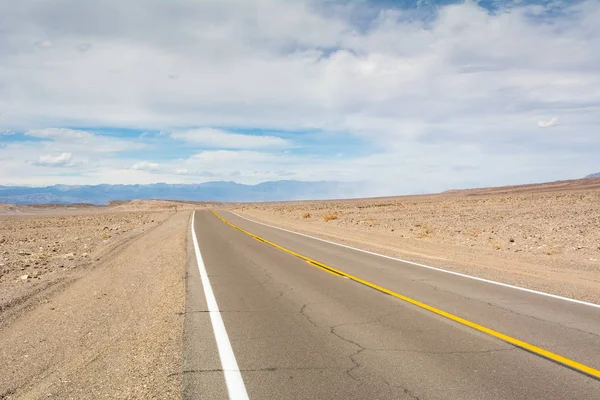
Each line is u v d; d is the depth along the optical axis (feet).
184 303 29.04
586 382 15.55
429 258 50.34
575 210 126.82
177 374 16.67
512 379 15.83
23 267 48.62
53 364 18.71
